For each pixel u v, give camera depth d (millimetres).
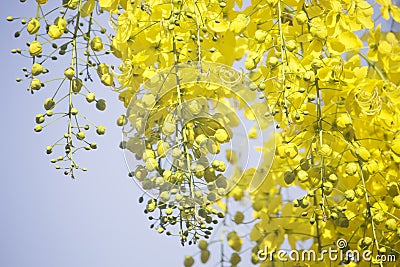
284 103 1782
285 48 1809
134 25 1808
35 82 1799
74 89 1812
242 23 1805
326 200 1808
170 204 1780
